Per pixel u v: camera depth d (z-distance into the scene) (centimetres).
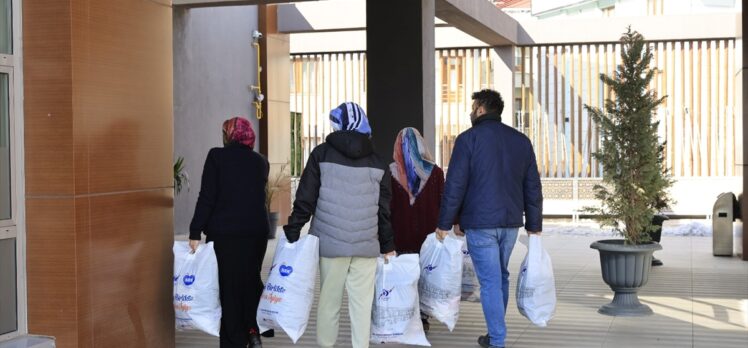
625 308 920
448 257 705
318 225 639
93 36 605
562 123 2375
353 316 648
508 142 714
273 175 2008
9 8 580
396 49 1290
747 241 1378
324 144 641
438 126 2448
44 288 589
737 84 1441
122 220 639
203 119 1777
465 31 1959
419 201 757
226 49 1861
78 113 588
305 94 2519
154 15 685
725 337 805
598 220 929
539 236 734
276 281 645
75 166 585
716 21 2184
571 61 2358
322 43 2400
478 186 707
